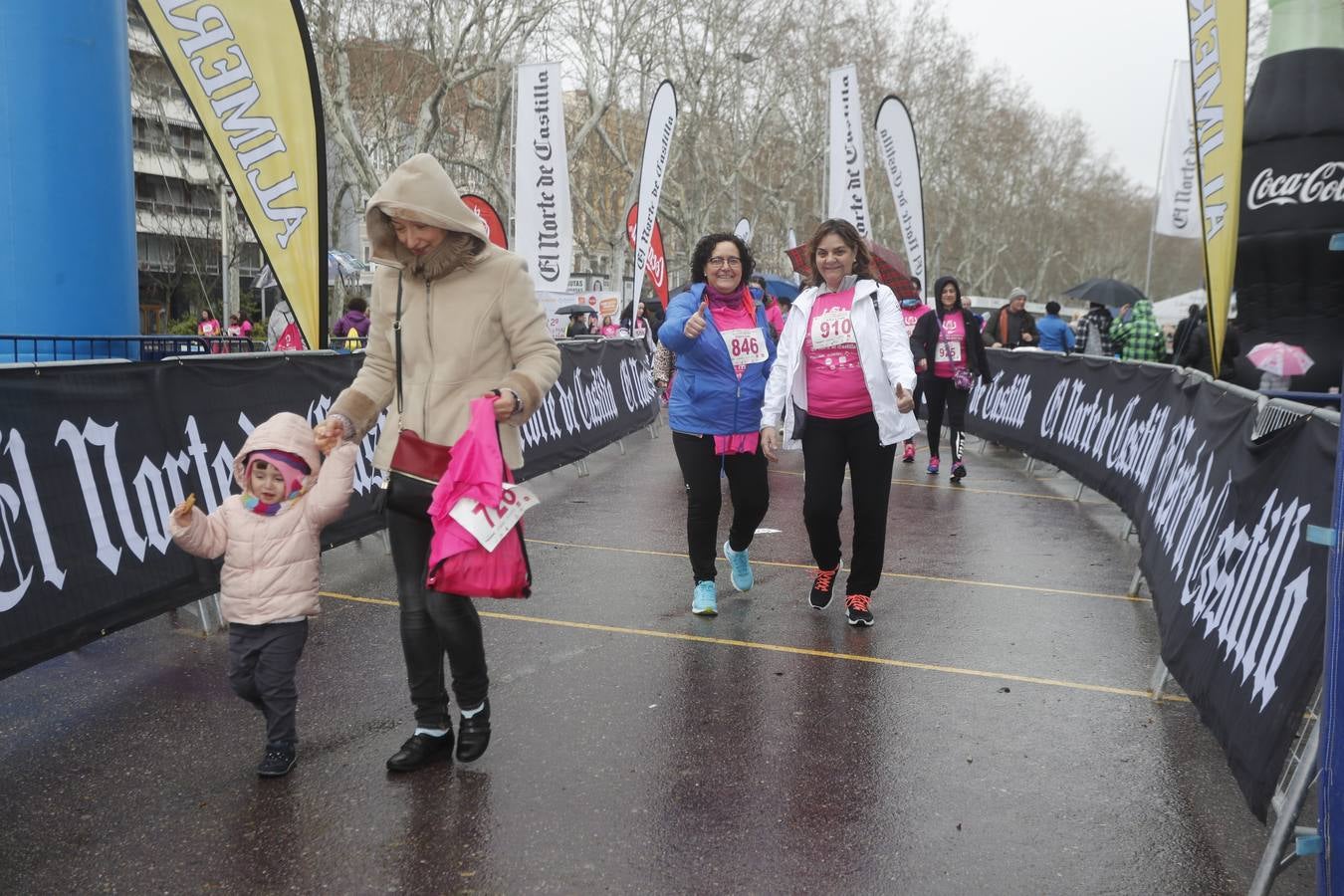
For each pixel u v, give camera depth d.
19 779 3.53
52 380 4.19
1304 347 7.99
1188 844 3.12
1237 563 3.56
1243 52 6.03
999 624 5.32
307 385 5.97
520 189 14.55
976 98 61.38
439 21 27.48
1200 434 4.80
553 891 2.84
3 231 7.03
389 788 3.44
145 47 30.16
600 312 31.88
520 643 4.94
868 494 5.16
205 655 4.76
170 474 4.81
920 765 3.64
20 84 6.95
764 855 3.03
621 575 6.26
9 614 3.88
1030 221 76.62
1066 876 2.94
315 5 24.16
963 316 10.21
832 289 5.14
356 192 27.55
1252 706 3.04
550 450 9.53
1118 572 6.49
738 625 5.26
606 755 3.70
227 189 28.91
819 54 44.56
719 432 5.27
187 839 3.12
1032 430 10.88
